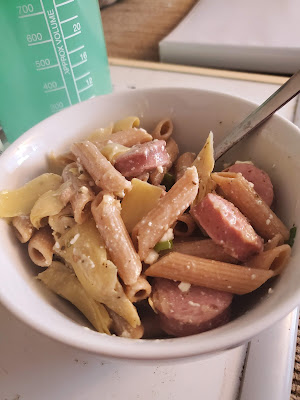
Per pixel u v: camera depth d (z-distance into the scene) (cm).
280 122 15
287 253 13
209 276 13
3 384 13
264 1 33
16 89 18
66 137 17
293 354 14
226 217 14
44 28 17
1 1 16
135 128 18
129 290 13
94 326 14
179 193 14
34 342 14
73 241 14
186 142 19
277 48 27
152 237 14
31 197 16
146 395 13
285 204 15
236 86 24
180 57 30
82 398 13
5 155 16
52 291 14
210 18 32
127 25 34
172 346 10
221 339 10
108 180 14
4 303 11
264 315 11
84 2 18
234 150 17
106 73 21
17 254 15
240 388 13
